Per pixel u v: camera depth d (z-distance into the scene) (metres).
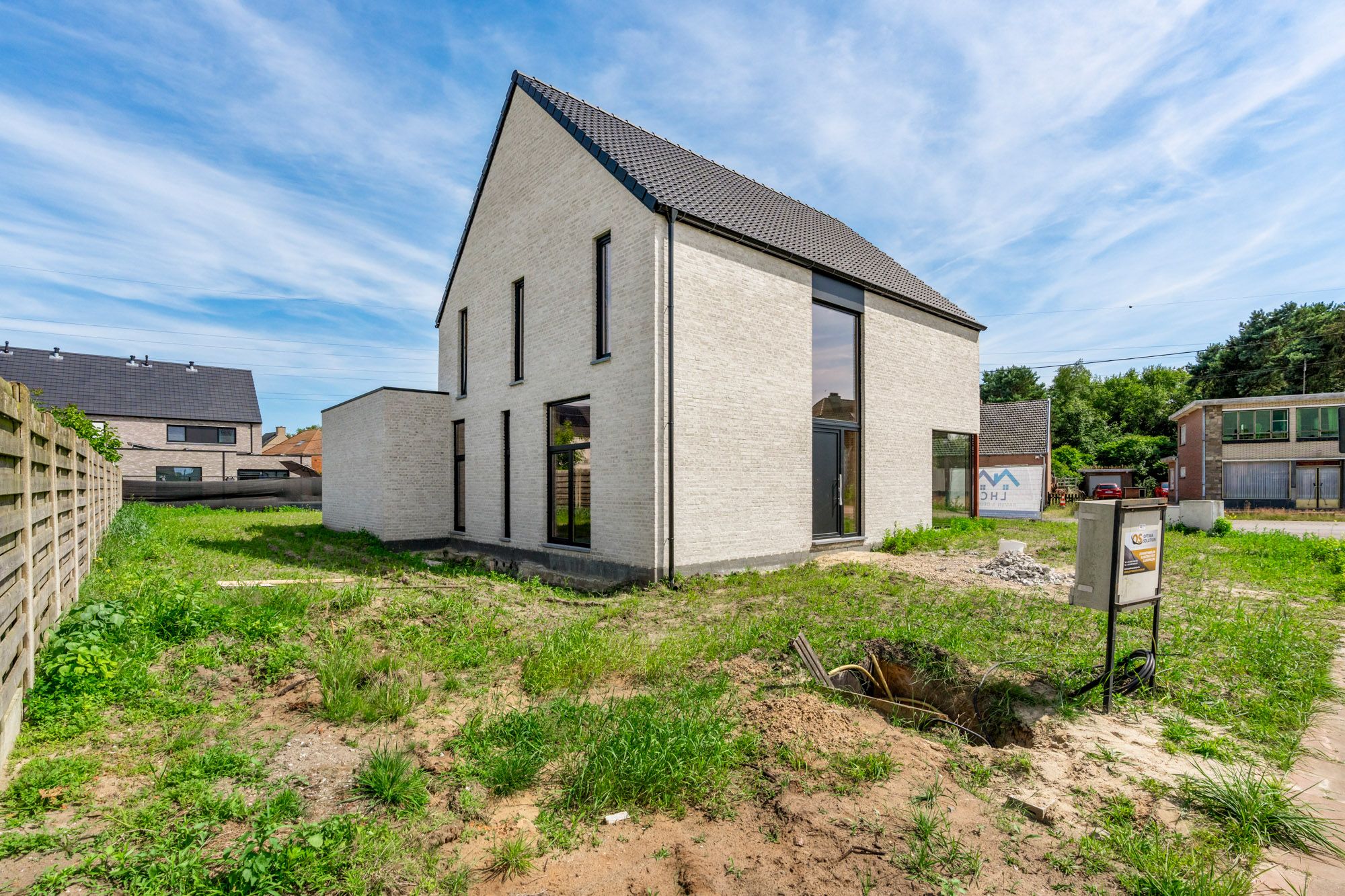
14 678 3.25
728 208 10.24
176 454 33.62
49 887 2.21
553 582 10.19
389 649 5.31
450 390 14.11
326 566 10.07
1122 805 2.92
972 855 2.54
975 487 15.37
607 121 11.53
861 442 11.88
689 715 3.71
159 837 2.52
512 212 11.79
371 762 3.20
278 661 4.69
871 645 5.49
